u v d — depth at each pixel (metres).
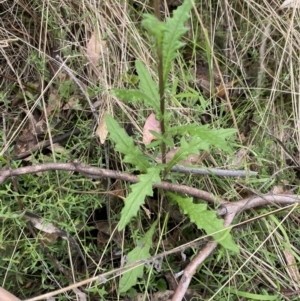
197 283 0.58
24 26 0.68
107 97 0.62
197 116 0.66
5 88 0.65
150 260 0.52
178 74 0.69
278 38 0.75
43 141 0.61
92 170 0.55
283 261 0.60
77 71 0.66
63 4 0.66
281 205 0.59
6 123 0.63
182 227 0.58
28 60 0.65
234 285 0.57
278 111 0.72
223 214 0.57
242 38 0.73
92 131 0.62
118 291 0.53
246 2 0.73
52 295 0.49
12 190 0.58
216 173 0.60
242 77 0.73
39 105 0.63
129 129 0.63
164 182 0.55
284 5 0.71
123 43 0.67
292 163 0.68
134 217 0.58
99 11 0.66
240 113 0.70
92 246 0.57
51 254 0.55
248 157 0.66
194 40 0.68
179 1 0.74
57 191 0.58
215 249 0.57
